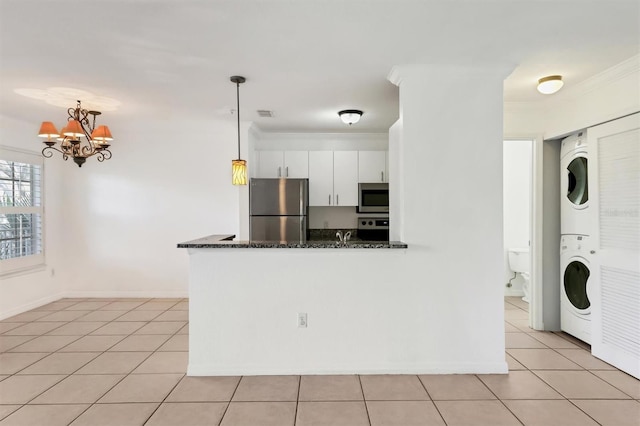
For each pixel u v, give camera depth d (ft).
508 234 18.25
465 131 9.78
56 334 12.50
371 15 7.02
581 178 11.68
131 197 17.53
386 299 9.75
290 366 9.70
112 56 8.82
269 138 18.15
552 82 10.16
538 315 13.00
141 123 16.02
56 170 17.04
